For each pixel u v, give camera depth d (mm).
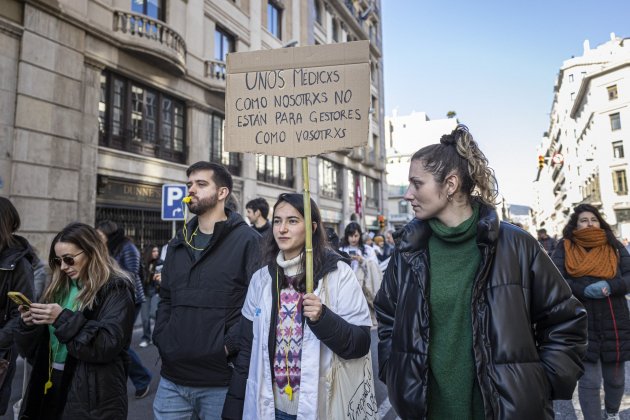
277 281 2121
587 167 47062
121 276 2482
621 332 3102
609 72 40844
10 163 8555
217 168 2787
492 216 1600
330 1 25703
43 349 2350
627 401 4090
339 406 1912
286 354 2006
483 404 1550
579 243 3316
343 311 2033
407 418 1633
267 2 18844
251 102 2189
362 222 28078
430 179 1691
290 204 2113
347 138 2059
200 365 2395
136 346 7020
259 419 1940
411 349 1661
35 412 2295
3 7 8531
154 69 12297
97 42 10500
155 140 12562
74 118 9789
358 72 2090
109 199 10812
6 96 8531
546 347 1596
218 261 2529
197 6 14109
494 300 1557
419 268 1729
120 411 2379
